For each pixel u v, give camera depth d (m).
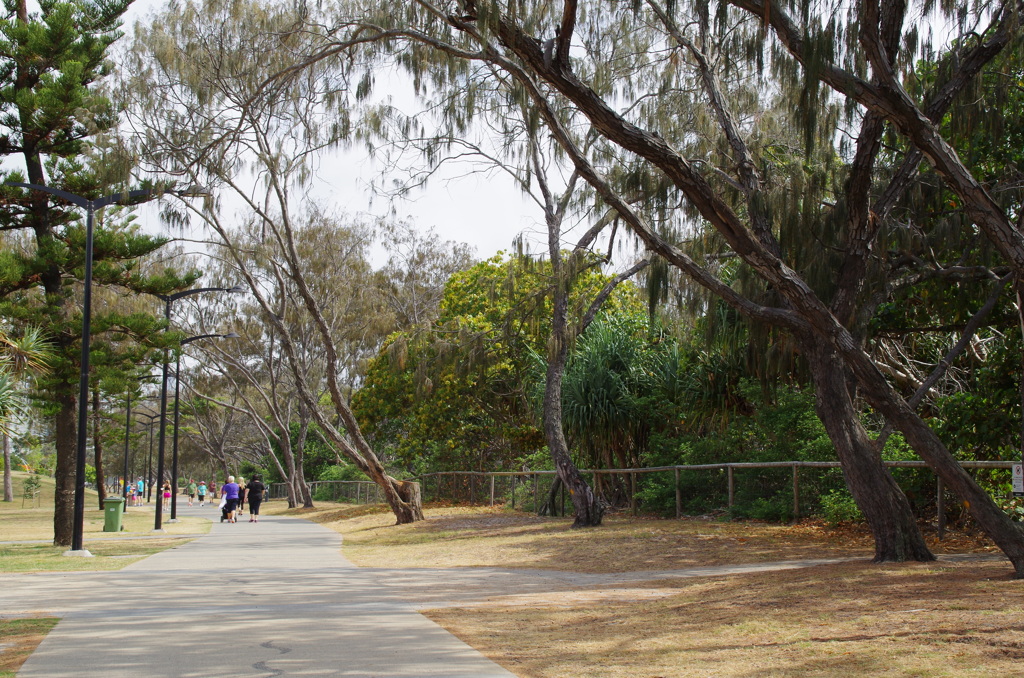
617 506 21.58
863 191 10.71
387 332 42.44
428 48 12.34
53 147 21.08
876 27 9.03
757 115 13.80
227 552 16.52
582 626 7.35
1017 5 10.27
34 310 20.56
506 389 28.14
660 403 20.39
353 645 6.57
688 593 9.12
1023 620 5.98
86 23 21.34
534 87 10.77
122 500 24.92
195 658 6.09
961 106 11.08
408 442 34.44
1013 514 13.34
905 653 5.39
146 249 21.83
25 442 43.88
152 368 42.38
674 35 12.60
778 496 16.41
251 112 15.59
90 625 7.56
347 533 22.22
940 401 15.11
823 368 10.91
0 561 14.61
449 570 12.66
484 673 5.59
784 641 6.09
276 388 54.00
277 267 25.58
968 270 12.20
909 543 10.48
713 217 9.94
